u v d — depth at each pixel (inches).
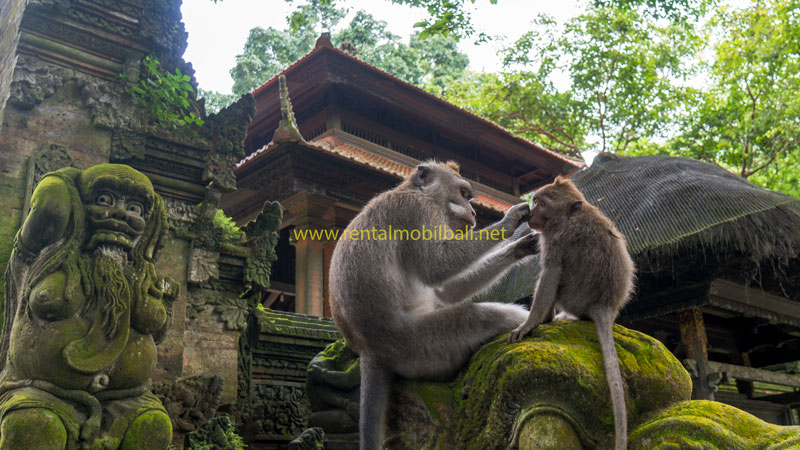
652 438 112.3
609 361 116.5
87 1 347.6
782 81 866.1
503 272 148.9
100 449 223.3
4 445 206.5
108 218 245.1
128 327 241.0
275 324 392.5
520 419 118.2
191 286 357.7
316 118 696.4
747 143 888.3
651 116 1003.9
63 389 223.9
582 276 129.5
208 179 363.3
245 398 366.6
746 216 291.6
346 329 145.7
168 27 371.6
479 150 832.9
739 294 335.3
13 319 246.8
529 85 1044.5
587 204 139.9
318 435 213.9
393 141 733.9
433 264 145.7
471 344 138.6
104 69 348.2
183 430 292.5
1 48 378.6
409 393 139.1
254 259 382.0
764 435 109.1
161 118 359.6
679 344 395.5
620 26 960.9
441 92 1259.8
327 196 596.1
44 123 327.6
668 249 296.0
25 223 237.0
